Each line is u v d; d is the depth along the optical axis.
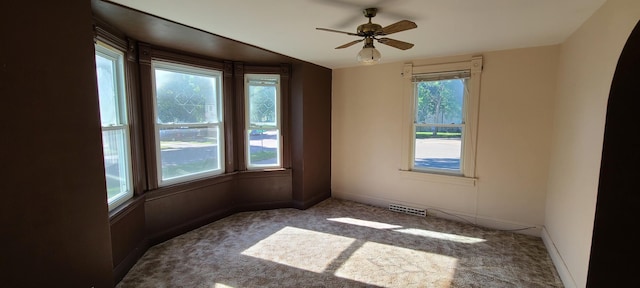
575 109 2.41
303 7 2.04
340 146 4.73
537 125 3.20
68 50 1.44
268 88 4.17
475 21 2.34
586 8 2.02
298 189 4.28
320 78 4.44
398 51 3.39
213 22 2.36
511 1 1.92
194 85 3.49
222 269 2.58
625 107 1.58
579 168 2.22
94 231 1.66
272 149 4.29
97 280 1.69
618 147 1.63
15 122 1.16
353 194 4.68
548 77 3.09
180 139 3.36
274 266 2.63
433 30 2.58
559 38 2.80
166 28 2.48
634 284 1.56
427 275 2.49
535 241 3.15
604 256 1.74
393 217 3.92
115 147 2.54
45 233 1.32
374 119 4.34
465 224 3.66
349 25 2.44
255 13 2.15
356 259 2.76
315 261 2.72
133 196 2.77
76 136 1.51
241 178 4.10
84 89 1.57
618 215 1.65
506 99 3.33
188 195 3.41
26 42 1.20
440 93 3.81
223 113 3.82
